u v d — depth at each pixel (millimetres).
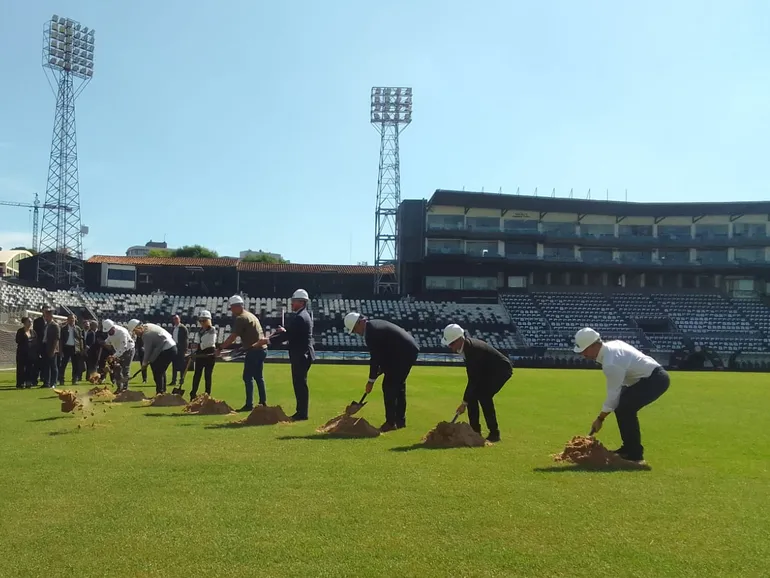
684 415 13812
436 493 6012
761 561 4359
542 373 34188
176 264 56438
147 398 14367
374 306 54125
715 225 58906
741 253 58031
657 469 7410
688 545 4668
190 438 8938
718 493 6215
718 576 4102
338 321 51969
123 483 6277
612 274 59750
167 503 5582
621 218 59469
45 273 52156
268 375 25938
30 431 9484
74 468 6926
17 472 6723
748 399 18469
